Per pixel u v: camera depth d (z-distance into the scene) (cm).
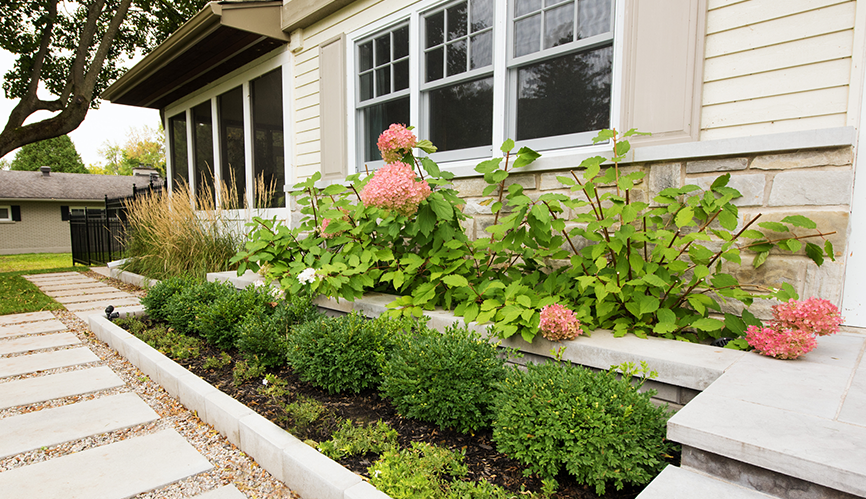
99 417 236
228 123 689
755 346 189
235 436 203
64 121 887
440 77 388
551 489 143
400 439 189
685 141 254
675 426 131
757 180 230
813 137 211
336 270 295
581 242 298
